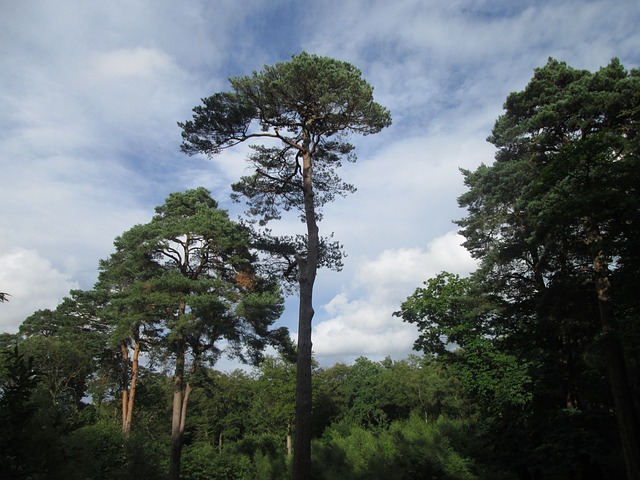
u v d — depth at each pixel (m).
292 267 18.12
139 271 27.12
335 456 31.38
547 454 16.16
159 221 27.81
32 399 6.70
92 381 38.50
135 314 25.47
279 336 25.78
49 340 35.25
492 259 22.14
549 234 16.98
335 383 64.69
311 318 14.84
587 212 13.48
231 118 16.06
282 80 15.64
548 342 20.11
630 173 13.34
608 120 17.39
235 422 50.81
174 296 24.64
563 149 14.24
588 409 17.81
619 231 13.34
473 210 25.62
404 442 29.30
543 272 20.09
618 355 14.97
